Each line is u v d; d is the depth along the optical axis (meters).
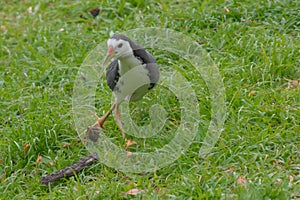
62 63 13.89
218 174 9.59
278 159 9.92
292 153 10.02
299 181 9.16
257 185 8.98
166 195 9.16
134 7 15.65
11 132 11.36
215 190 8.98
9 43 15.39
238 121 10.85
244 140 10.43
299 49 12.70
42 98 12.56
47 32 15.27
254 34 13.38
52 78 13.35
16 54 14.72
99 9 15.88
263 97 11.50
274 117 10.97
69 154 10.94
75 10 16.17
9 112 12.28
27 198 9.88
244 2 14.55
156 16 14.74
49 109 12.11
